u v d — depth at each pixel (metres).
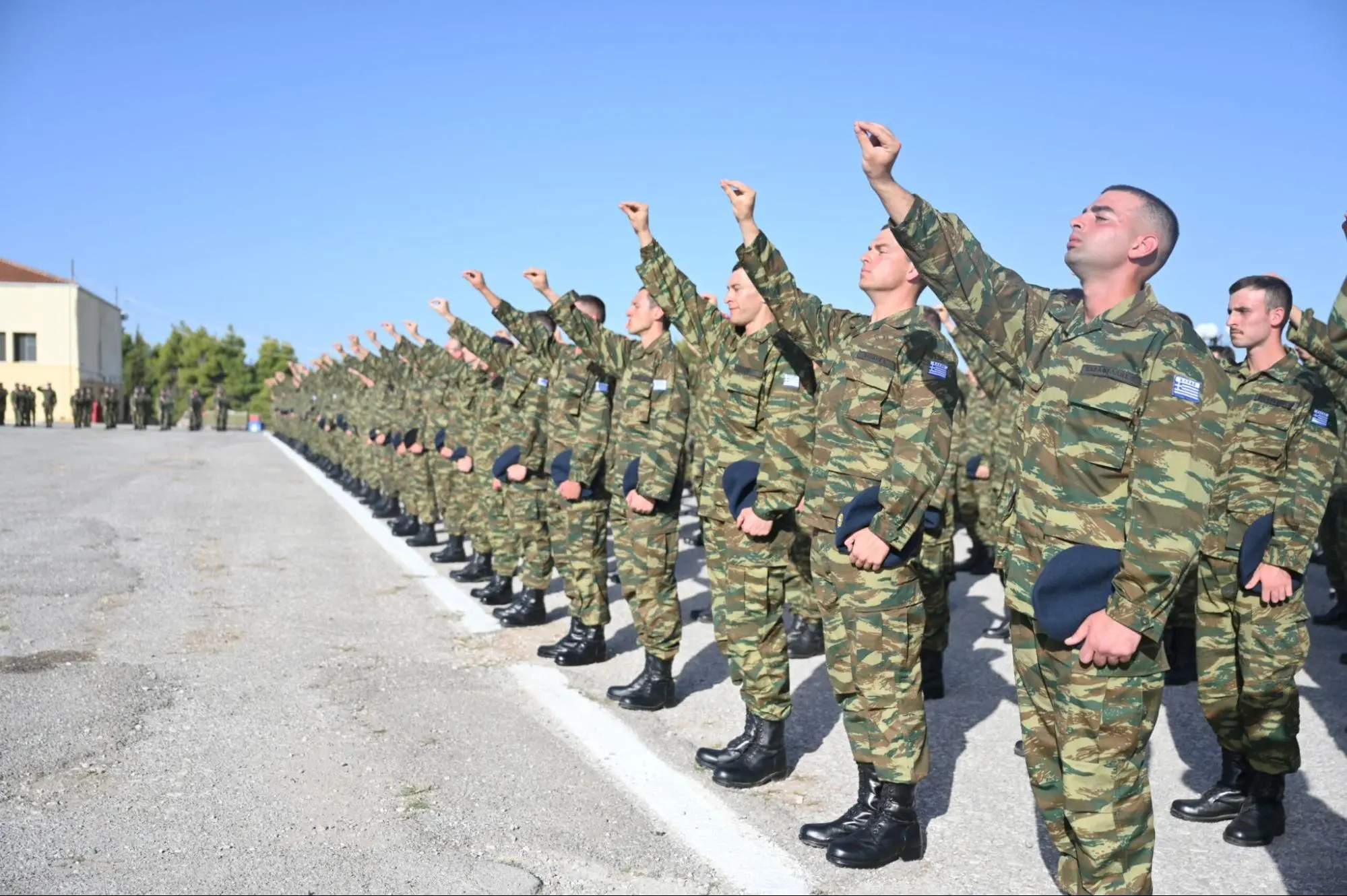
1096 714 2.64
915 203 2.84
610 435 5.80
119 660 5.62
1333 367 3.90
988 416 8.63
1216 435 2.58
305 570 8.70
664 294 4.70
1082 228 2.79
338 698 5.08
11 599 7.04
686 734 4.70
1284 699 3.64
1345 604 7.21
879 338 3.60
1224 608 3.85
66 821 3.57
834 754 4.49
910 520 3.35
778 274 3.89
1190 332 2.67
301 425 23.97
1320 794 4.09
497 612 6.95
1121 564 2.62
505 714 4.90
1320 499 3.70
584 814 3.74
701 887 3.20
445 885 3.14
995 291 2.97
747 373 4.26
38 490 14.11
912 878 3.30
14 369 49.09
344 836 3.49
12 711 4.68
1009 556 2.93
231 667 5.57
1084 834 2.69
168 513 12.16
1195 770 4.40
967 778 4.21
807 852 3.47
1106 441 2.66
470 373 9.30
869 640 3.43
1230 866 3.45
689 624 7.05
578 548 5.86
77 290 49.69
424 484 10.34
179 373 74.69
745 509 4.09
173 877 3.16
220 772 4.06
